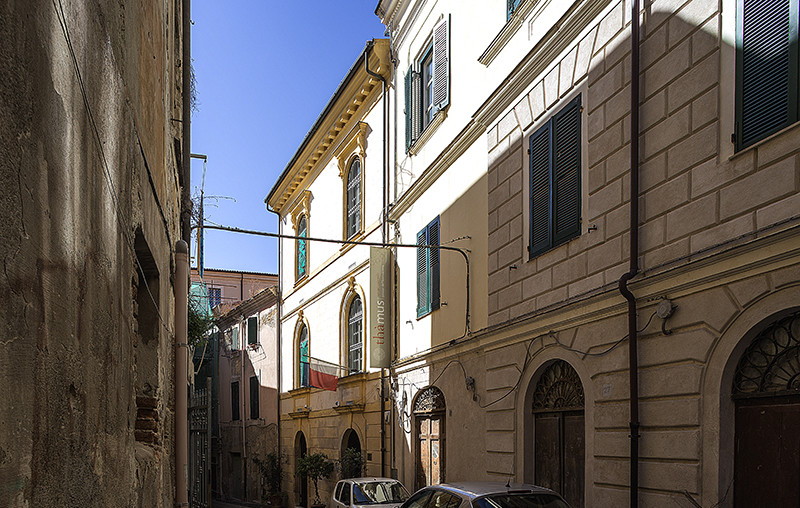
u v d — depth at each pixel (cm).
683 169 773
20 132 180
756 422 666
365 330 2105
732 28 713
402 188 1869
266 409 3114
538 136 1125
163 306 651
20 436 179
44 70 202
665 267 789
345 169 2388
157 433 587
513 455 1134
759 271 650
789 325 641
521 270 1160
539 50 1112
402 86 1905
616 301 879
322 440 2422
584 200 988
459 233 1451
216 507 3011
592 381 927
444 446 1493
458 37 1530
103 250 300
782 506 630
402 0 1875
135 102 421
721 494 686
